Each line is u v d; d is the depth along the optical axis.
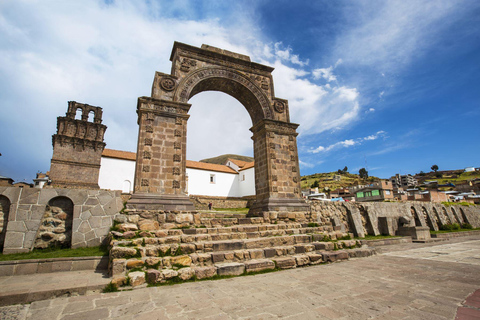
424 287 6.23
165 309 5.00
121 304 5.30
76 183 31.59
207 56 15.52
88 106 36.41
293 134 16.97
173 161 12.98
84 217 9.62
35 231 8.73
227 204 41.12
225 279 7.21
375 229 18.80
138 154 12.38
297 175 16.38
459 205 28.98
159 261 7.36
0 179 33.06
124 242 8.12
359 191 48.34
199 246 8.43
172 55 15.71
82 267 7.84
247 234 10.53
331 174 162.50
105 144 34.75
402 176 116.31
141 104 13.06
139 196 11.73
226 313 4.74
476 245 15.00
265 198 15.55
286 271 8.14
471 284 6.47
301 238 10.76
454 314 4.56
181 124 13.62
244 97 17.17
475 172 121.25
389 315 4.57
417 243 16.59
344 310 4.82
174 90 14.08
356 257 10.35
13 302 5.36
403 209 22.28
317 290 6.08
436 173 135.75
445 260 9.85
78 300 5.55
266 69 17.30
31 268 7.36
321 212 16.31
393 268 8.40
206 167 46.38
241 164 52.69
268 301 5.36
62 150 32.03
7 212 8.70
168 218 11.38
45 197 9.13
